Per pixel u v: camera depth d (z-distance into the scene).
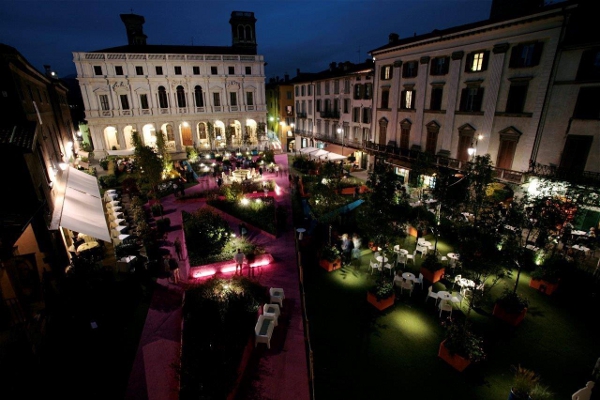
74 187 18.61
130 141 46.75
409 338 11.88
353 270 16.45
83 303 11.70
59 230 14.60
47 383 9.22
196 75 46.84
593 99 17.03
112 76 42.41
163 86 45.62
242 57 48.81
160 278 15.48
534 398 8.77
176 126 47.31
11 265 10.23
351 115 38.75
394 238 14.41
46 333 10.36
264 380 10.12
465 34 22.69
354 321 12.76
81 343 10.90
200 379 8.74
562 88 18.14
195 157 41.84
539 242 14.01
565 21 17.36
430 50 25.91
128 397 9.36
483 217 13.02
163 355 10.88
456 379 10.18
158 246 18.94
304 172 37.88
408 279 14.37
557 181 16.61
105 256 16.59
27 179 11.90
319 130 47.31
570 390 9.81
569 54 17.61
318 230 20.58
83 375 9.84
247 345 10.77
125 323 12.34
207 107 48.66
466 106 23.78
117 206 23.27
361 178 34.22
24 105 15.66
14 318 9.57
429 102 26.78
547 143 19.23
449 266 15.98
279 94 57.34
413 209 19.52
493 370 10.48
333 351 11.30
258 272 16.28
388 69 31.05
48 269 12.87
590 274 14.98
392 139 31.55
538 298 13.96
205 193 28.03
